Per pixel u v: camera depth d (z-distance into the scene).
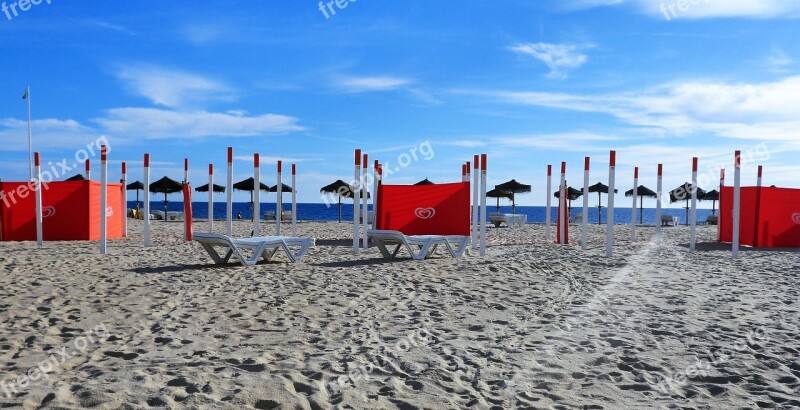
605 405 3.35
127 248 12.55
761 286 7.79
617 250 13.19
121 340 4.74
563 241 15.25
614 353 4.45
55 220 14.95
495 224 26.33
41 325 5.21
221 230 21.39
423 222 12.77
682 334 5.05
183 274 8.38
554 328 5.27
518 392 3.55
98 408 3.13
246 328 5.22
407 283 7.75
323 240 15.61
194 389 3.46
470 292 7.13
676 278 8.52
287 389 3.49
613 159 11.87
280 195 15.59
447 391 3.57
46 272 8.40
